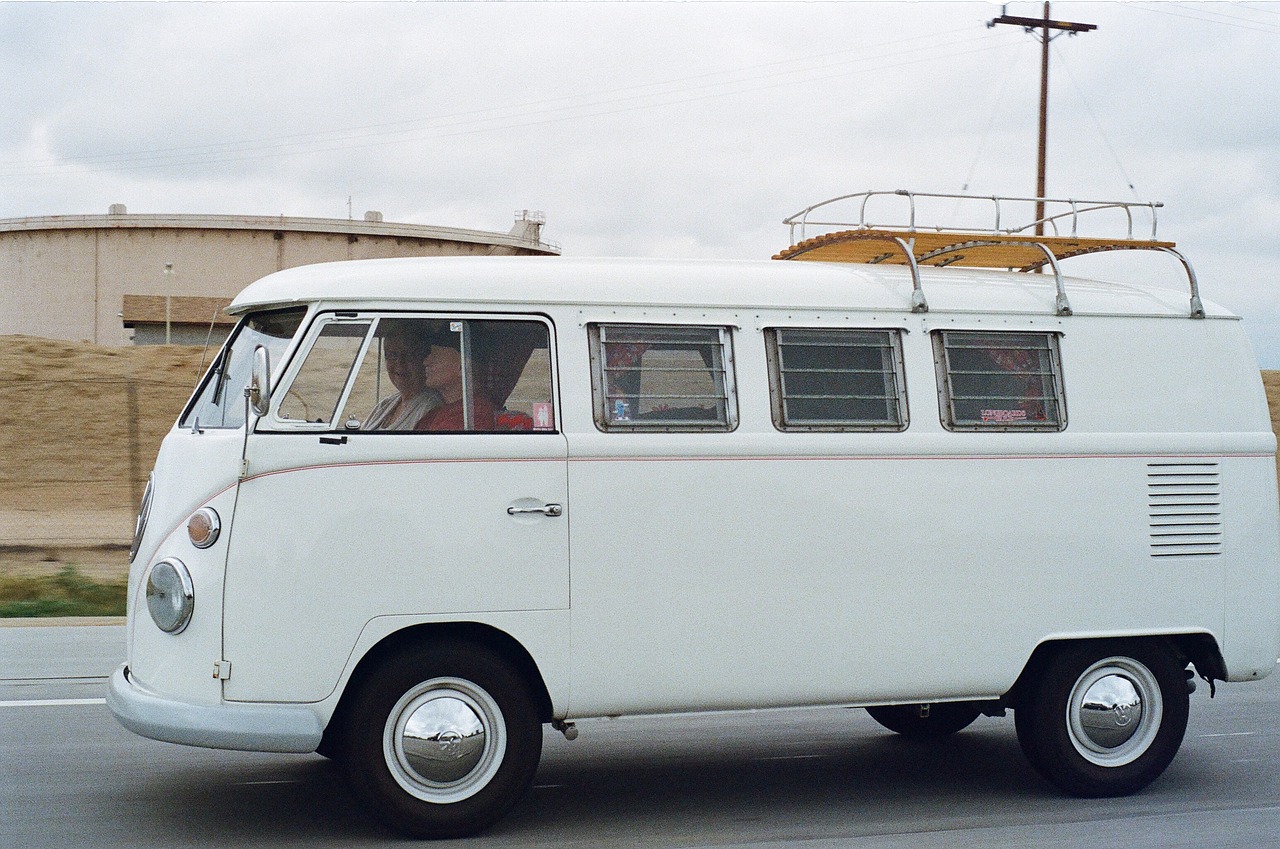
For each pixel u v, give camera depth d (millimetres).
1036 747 6430
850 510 6008
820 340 6113
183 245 52062
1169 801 6465
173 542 5453
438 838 5566
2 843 5504
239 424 5500
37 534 16969
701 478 5812
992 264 7633
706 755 7414
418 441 5484
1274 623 6648
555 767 7074
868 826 5934
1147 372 6598
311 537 5340
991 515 6215
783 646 5895
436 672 5488
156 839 5574
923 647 6094
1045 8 28594
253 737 5234
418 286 5645
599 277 5891
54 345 26000
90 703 8297
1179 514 6516
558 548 5613
